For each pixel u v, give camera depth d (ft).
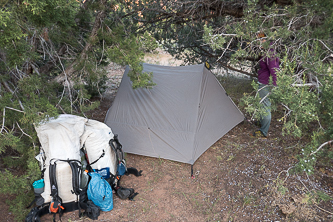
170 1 19.20
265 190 13.17
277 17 12.39
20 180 10.47
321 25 11.51
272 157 15.72
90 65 14.49
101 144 13.28
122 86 19.07
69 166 11.55
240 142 18.07
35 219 11.04
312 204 11.84
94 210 11.68
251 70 24.61
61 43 16.22
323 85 8.68
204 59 26.27
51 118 13.00
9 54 9.63
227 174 14.90
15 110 11.13
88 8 15.40
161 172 15.49
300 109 7.89
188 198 13.39
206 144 16.99
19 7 8.93
